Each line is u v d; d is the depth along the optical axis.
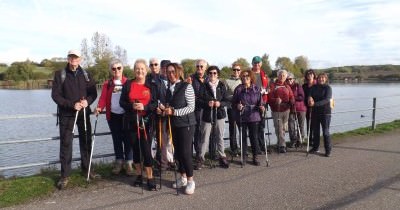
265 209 5.14
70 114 6.04
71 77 6.07
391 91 57.44
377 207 5.21
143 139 5.96
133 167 6.89
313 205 5.29
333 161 7.87
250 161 7.85
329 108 8.42
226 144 10.67
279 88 8.73
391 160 7.94
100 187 6.01
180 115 5.73
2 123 21.69
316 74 9.48
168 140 6.93
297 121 9.18
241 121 7.57
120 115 6.61
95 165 7.27
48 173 6.86
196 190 5.91
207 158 8.00
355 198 5.57
